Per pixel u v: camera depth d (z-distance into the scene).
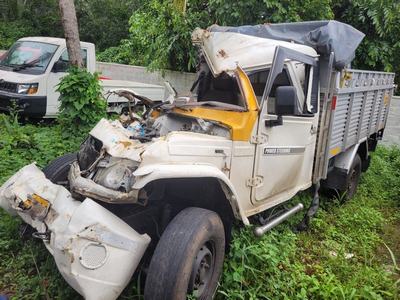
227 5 9.74
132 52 16.38
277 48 4.26
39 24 21.20
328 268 4.64
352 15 10.82
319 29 5.48
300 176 5.26
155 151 3.41
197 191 3.94
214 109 4.27
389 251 4.93
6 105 8.80
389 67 10.73
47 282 3.77
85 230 3.01
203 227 3.33
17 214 3.97
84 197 3.51
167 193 3.92
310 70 5.15
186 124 4.39
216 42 4.71
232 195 3.76
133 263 3.09
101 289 2.95
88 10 21.08
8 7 21.28
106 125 4.00
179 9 9.31
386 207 7.12
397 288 4.39
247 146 4.14
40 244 4.21
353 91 5.98
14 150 6.54
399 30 10.63
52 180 4.23
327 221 6.05
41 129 8.05
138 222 3.76
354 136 6.57
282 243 4.70
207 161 3.75
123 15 21.17
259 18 9.82
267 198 4.68
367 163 7.84
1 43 18.95
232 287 3.87
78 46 8.20
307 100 5.12
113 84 9.41
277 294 3.96
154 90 10.21
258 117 4.20
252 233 4.46
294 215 5.69
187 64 11.69
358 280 4.44
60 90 7.48
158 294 3.06
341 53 5.45
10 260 4.08
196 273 3.30
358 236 5.69
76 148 6.91
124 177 3.45
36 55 9.33
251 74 4.53
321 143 5.54
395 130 10.48
